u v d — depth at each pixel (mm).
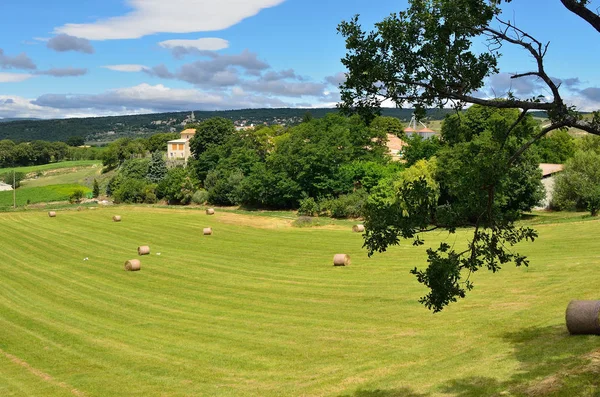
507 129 9219
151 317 23750
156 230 52781
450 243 37375
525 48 8539
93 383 16391
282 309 23766
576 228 37656
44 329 22531
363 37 9117
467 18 8688
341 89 9453
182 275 32250
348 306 23375
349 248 39406
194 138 114375
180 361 17859
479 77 8914
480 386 12062
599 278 22203
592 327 14281
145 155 136625
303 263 34531
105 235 50219
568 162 52562
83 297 28000
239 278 30828
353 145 79750
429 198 8930
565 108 8398
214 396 14602
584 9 8031
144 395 15141
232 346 19062
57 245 45188
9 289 30391
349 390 13727
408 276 28312
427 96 9164
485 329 17609
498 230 9094
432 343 17031
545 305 19406
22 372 17719
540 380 11555
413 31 8898
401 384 13461
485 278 25281
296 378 15352
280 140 90688
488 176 8609
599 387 10430
